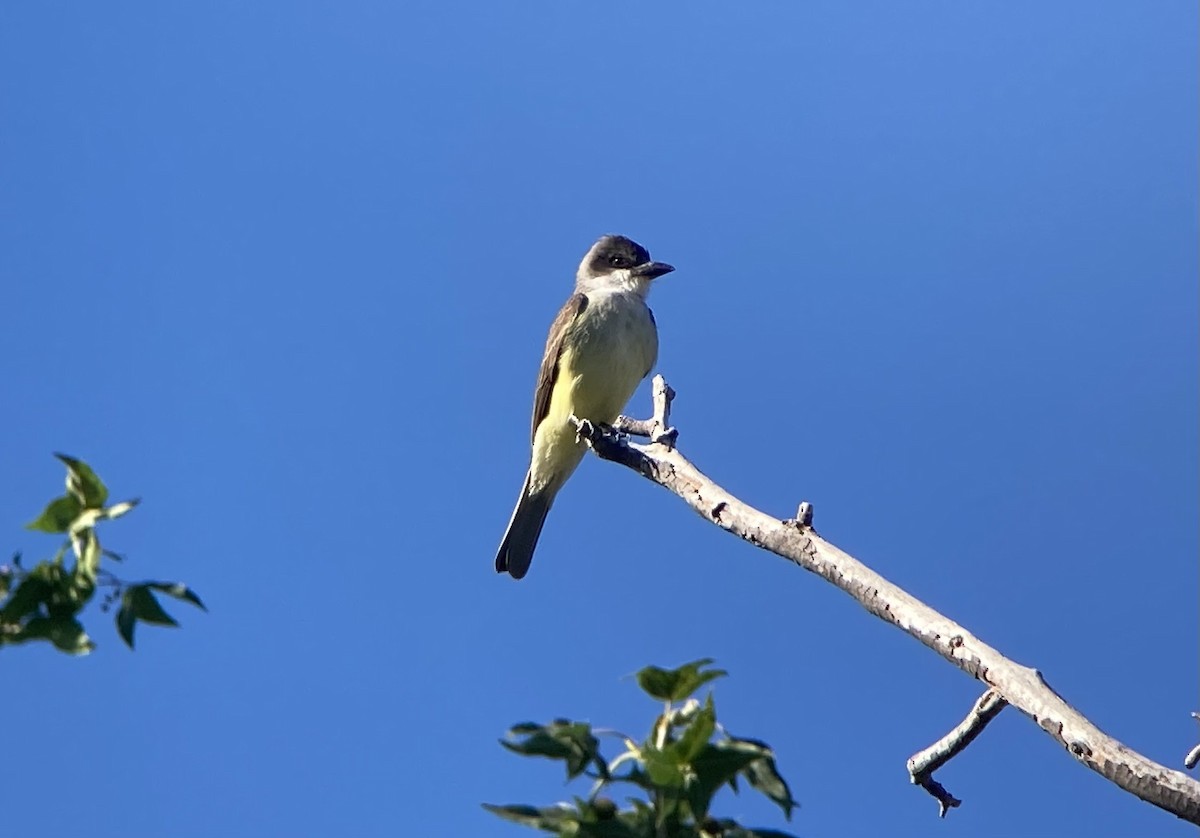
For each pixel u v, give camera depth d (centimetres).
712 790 683
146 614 732
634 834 687
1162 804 961
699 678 722
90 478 743
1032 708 1019
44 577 733
